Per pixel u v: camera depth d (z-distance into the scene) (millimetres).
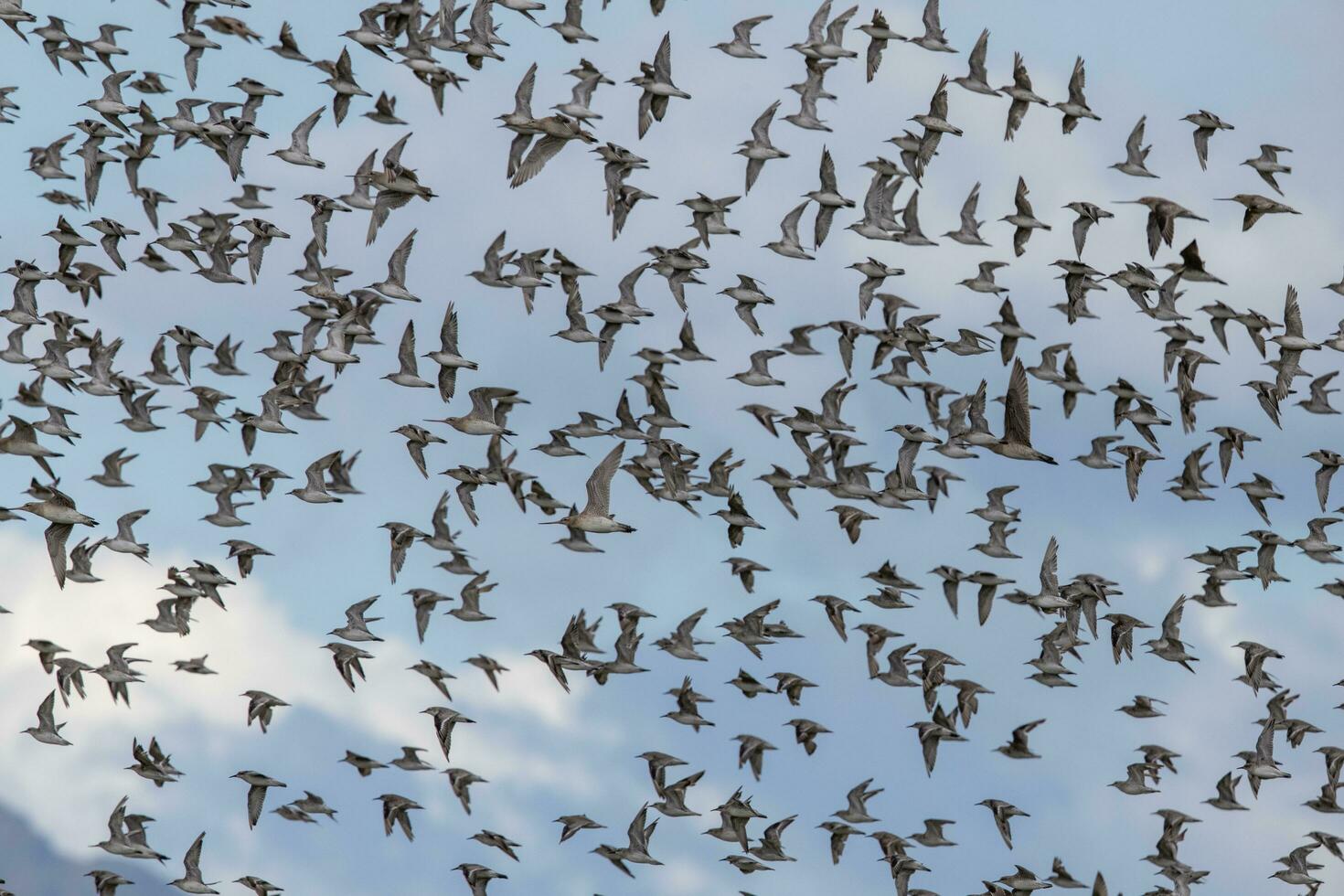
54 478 48625
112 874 58031
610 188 59531
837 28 61812
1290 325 60906
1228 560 63062
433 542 61812
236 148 63781
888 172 63219
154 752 59406
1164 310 61031
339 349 62562
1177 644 61562
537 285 63469
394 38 61875
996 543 62406
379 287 62844
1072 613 61750
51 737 60500
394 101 62375
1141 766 60031
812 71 62031
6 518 60219
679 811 58625
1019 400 46719
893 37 61406
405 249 62938
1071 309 61656
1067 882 57594
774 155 62312
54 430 63344
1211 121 58031
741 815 58531
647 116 59844
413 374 61156
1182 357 62406
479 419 59406
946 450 62531
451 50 60781
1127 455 62969
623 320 63781
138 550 60281
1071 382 63250
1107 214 60625
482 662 59250
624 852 58250
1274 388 61219
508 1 59094
